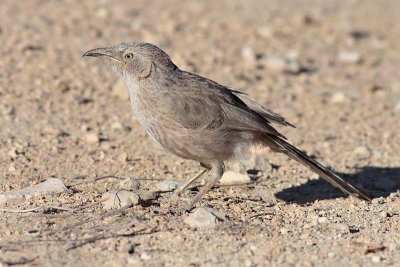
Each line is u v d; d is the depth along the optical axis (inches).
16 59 772.0
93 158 568.4
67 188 493.4
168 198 486.9
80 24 904.9
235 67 834.8
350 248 408.8
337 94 772.0
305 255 399.5
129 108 695.7
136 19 959.0
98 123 652.7
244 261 389.4
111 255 394.0
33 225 429.1
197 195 475.2
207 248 405.4
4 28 855.7
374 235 430.9
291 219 458.0
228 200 494.6
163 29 924.6
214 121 468.1
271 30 964.6
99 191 493.7
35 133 612.4
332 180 496.7
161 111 465.1
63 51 810.2
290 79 831.7
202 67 814.5
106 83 744.3
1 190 489.7
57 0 1007.6
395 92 821.2
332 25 1041.5
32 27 871.1
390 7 1185.4
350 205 493.7
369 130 697.0
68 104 685.9
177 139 470.0
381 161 613.0
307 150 627.8
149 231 424.5
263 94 767.7
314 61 901.8
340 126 705.0
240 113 476.4
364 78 862.5
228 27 976.9
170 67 476.7
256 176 555.2
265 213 466.3
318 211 475.8
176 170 556.7
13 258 387.5
